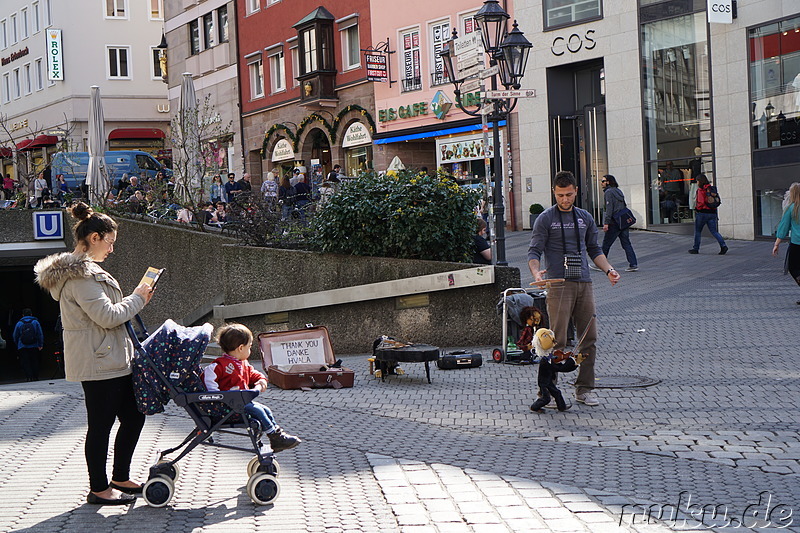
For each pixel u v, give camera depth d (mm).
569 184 8781
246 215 17703
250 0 44875
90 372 5797
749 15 26172
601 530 5312
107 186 26484
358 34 38094
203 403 6027
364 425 8625
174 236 20844
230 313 16953
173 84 52469
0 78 67875
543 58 31406
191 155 26859
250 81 45344
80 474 6781
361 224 15070
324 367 11047
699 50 27516
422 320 14289
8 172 64750
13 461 7223
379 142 36938
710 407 8656
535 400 9414
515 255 23688
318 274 15648
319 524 5500
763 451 7082
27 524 5582
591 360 9062
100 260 5980
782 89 25438
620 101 29531
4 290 38875
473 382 10812
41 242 25734
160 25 59031
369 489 6320
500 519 5547
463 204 14719
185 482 6527
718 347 11695
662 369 10594
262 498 5930
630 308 15445
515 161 32406
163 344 5945
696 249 22734
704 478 6410
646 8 28719
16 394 10570
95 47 57562
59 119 58594
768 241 25703
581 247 8922
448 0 34094
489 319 13727
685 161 28078
